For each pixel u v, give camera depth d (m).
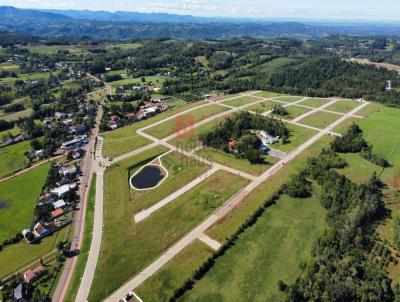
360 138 158.38
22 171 142.38
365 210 100.38
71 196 119.69
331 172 125.81
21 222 108.69
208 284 80.69
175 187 125.69
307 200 114.94
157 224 104.25
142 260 89.25
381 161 138.88
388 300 74.94
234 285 80.25
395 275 82.62
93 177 135.00
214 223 103.62
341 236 90.88
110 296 78.38
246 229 100.00
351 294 74.06
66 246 94.50
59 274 85.88
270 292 78.00
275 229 100.00
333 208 106.25
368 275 79.69
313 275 79.19
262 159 147.38
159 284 81.19
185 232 99.88
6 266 89.25
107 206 115.12
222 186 125.31
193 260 88.44
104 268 87.12
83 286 81.56
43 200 118.31
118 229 102.69
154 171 141.75
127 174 137.75
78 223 106.50
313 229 100.06
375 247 90.31
